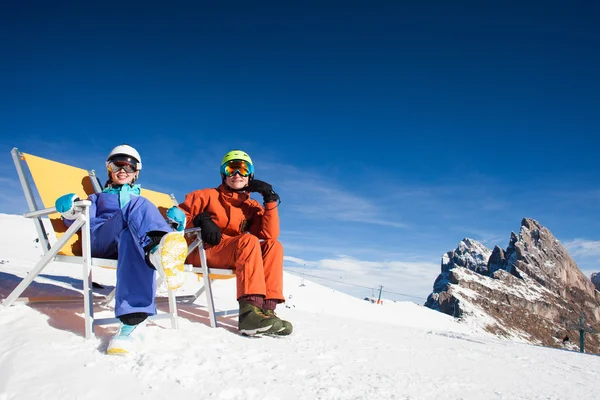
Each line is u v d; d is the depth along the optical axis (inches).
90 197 114.9
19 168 116.3
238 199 151.3
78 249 117.0
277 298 137.6
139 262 96.1
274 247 142.1
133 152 117.3
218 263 137.2
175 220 101.7
